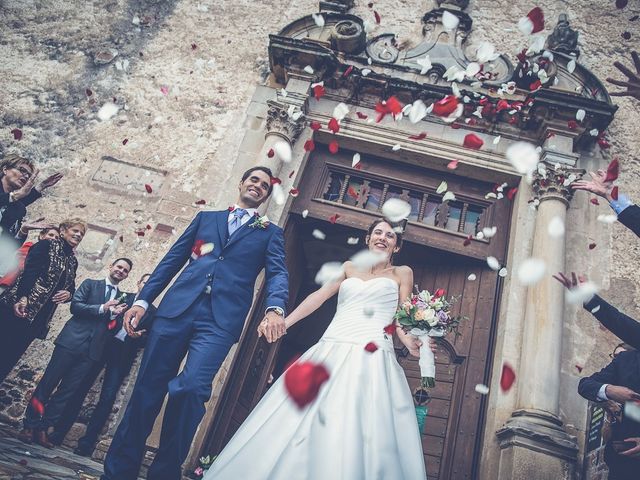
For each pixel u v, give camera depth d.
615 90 4.87
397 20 5.45
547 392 3.34
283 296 2.14
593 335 3.73
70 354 3.12
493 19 5.42
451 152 4.51
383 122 4.66
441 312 2.32
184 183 4.62
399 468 1.53
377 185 4.75
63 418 3.34
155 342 2.05
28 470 1.80
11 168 2.98
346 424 1.56
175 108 5.07
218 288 2.17
